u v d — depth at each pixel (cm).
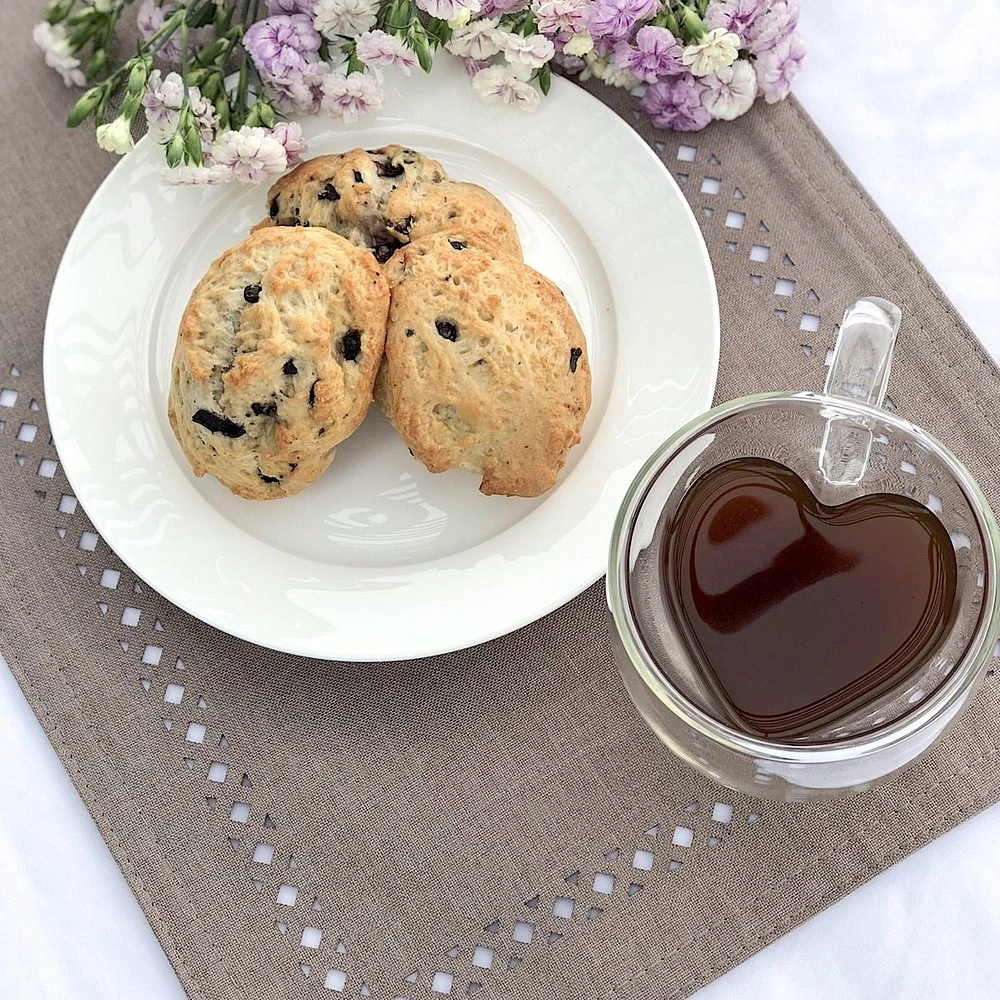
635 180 71
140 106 73
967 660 62
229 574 70
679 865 71
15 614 72
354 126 72
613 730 71
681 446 63
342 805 71
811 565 63
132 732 72
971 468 71
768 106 73
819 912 70
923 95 74
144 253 71
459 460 69
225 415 67
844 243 73
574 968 70
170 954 71
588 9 69
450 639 69
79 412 71
